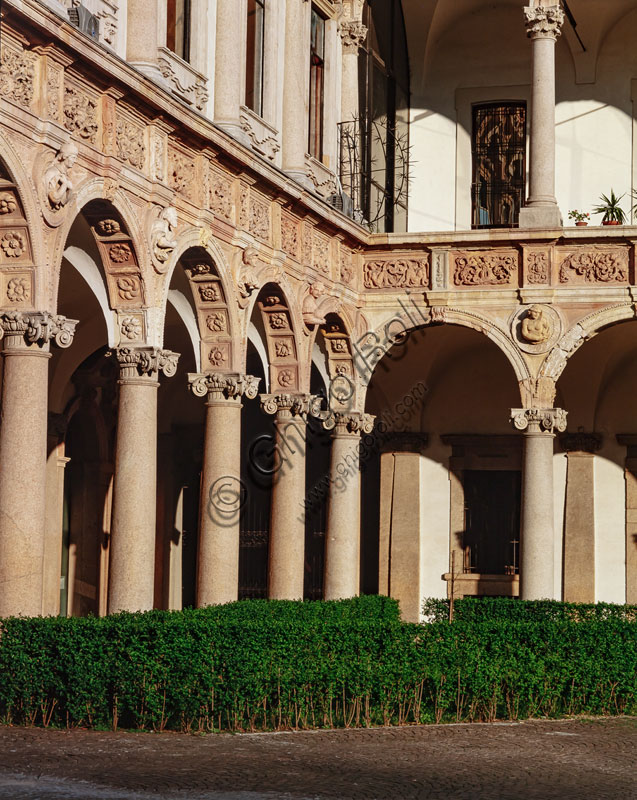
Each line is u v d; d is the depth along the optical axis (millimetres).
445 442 30625
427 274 26141
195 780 11617
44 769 11812
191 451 29906
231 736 14047
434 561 30516
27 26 14891
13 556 15078
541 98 25297
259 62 22688
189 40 20141
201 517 20984
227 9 20797
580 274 25234
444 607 22703
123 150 17469
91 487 26094
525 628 17094
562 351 25156
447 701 15984
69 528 26062
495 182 30031
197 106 20094
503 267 25672
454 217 30062
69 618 14844
